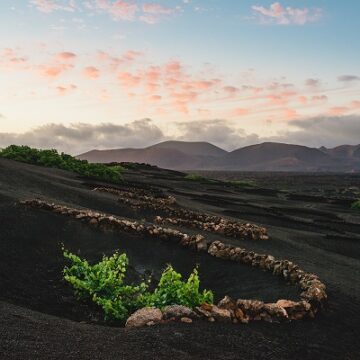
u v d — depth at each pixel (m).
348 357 7.91
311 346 8.05
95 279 10.21
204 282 13.15
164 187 54.41
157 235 16.80
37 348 5.85
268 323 8.93
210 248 15.73
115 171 44.84
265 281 12.92
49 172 38.12
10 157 43.19
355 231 35.47
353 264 20.05
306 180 156.75
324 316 10.06
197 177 81.19
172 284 9.73
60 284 10.91
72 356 5.74
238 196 61.41
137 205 25.48
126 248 15.29
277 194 73.75
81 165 45.06
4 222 15.02
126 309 9.34
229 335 7.70
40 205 17.88
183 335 7.27
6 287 9.80
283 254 19.28
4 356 5.42
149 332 7.25
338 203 63.91
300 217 41.97
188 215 24.81
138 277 12.84
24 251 12.84
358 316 10.55
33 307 9.12
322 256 20.84
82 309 9.61
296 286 12.20
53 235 15.08
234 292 12.22
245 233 21.56
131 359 5.95
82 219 17.27
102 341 6.56
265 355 7.09
